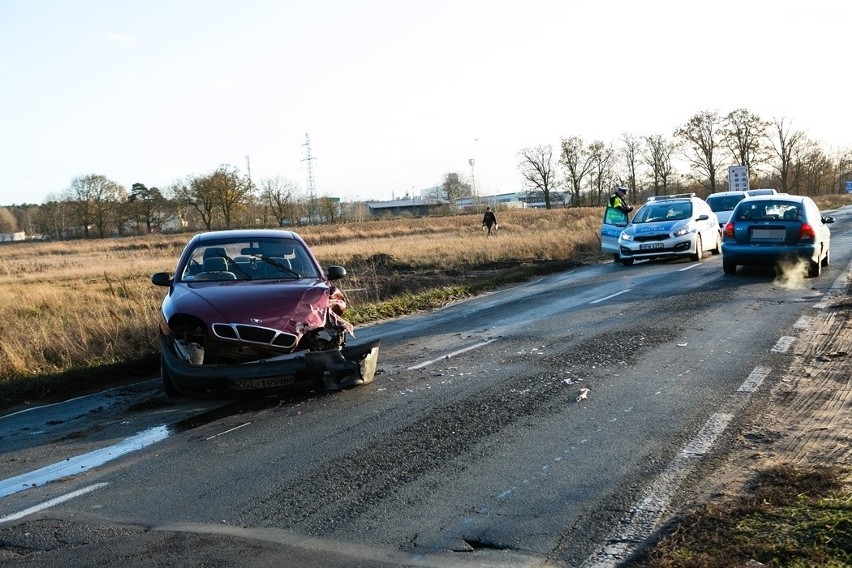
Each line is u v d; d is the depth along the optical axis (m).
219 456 5.94
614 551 3.91
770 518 4.03
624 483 4.86
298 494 4.98
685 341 9.41
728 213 25.64
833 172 95.38
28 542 4.38
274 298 7.75
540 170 98.44
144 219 106.38
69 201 103.75
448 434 6.12
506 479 5.05
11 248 70.31
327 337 7.67
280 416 7.05
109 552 4.16
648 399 6.86
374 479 5.19
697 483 4.78
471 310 14.36
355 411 7.02
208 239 9.34
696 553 3.71
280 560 3.96
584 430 6.04
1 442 6.92
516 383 7.73
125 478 5.55
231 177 101.25
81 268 36.34
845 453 5.09
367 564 3.88
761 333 9.64
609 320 11.46
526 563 3.83
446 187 138.88
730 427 5.91
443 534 4.23
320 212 107.00
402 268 26.23
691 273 17.47
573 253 27.62
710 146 77.81
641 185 91.38
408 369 8.82
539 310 13.39
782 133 76.44
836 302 11.78
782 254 15.44
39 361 10.50
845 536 3.68
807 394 6.73
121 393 8.81
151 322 12.08
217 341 7.30
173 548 4.18
